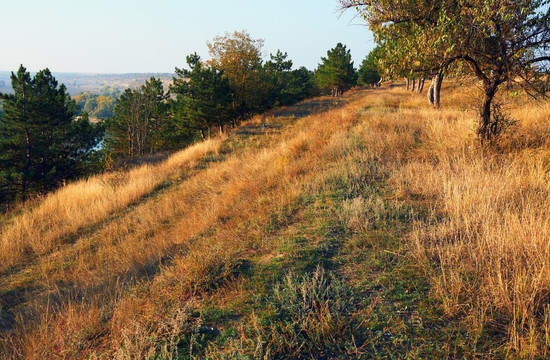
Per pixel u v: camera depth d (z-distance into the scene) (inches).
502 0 256.2
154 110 1407.5
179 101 1350.9
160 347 113.1
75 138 997.2
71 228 390.9
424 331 110.0
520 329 105.3
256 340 109.2
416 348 102.3
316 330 110.1
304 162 402.3
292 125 909.8
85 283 226.1
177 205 410.0
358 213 217.8
